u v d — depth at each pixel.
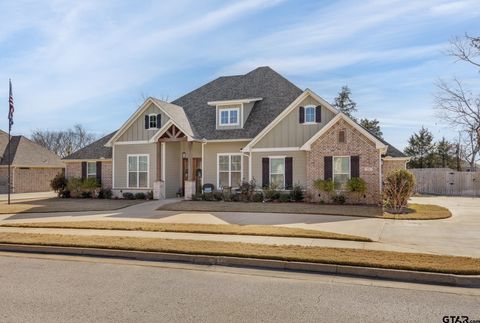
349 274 7.71
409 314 5.44
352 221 14.27
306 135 21.52
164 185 24.44
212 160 24.41
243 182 22.23
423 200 24.95
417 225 13.30
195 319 5.25
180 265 8.62
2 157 36.19
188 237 11.26
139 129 25.42
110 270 8.16
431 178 33.84
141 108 25.19
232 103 24.52
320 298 6.17
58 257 9.55
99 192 26.11
